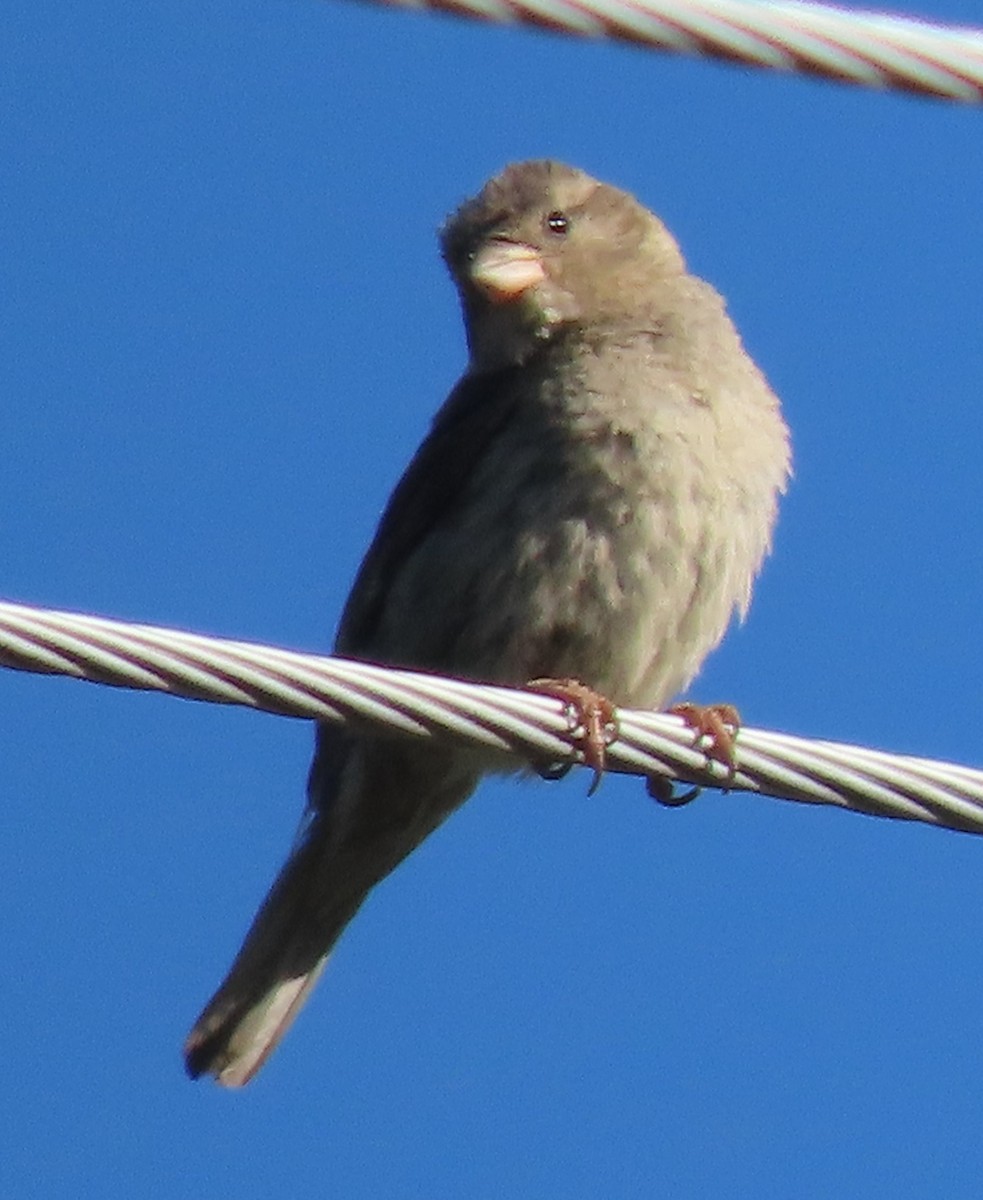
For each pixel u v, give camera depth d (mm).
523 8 7801
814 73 8000
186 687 8180
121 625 8109
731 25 7910
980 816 8789
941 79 8023
